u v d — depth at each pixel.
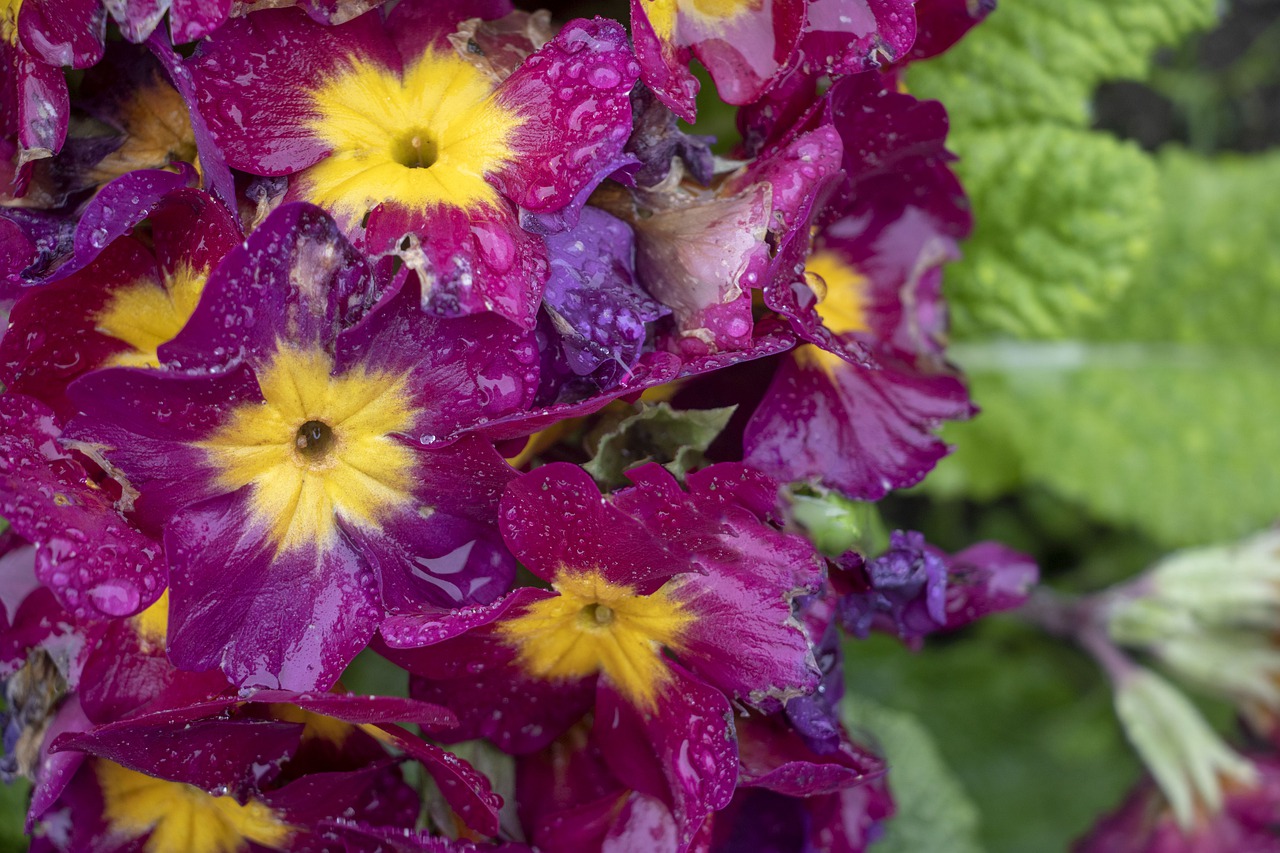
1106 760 0.44
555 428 0.28
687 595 0.28
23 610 0.28
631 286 0.28
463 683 0.29
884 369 0.30
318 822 0.29
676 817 0.28
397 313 0.27
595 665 0.29
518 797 0.29
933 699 0.45
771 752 0.29
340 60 0.28
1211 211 0.42
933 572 0.29
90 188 0.28
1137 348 0.42
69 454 0.27
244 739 0.28
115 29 0.28
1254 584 0.37
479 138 0.28
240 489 0.27
